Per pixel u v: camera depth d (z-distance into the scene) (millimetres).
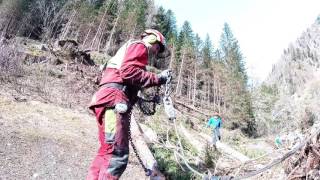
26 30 47812
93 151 8992
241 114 50688
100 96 3506
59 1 53625
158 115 16891
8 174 6148
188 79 57938
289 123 43688
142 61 3592
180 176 8570
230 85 57156
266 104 56969
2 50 16641
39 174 6543
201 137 19250
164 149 10570
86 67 23344
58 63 22188
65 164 7496
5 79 15234
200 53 71375
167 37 73438
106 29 60844
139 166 8453
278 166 8234
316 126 5695
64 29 49656
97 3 68188
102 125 3535
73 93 16438
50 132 9797
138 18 63969
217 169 9672
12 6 47094
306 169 5562
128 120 3561
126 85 3557
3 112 10695
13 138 8305
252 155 17156
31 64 19766
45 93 14906
